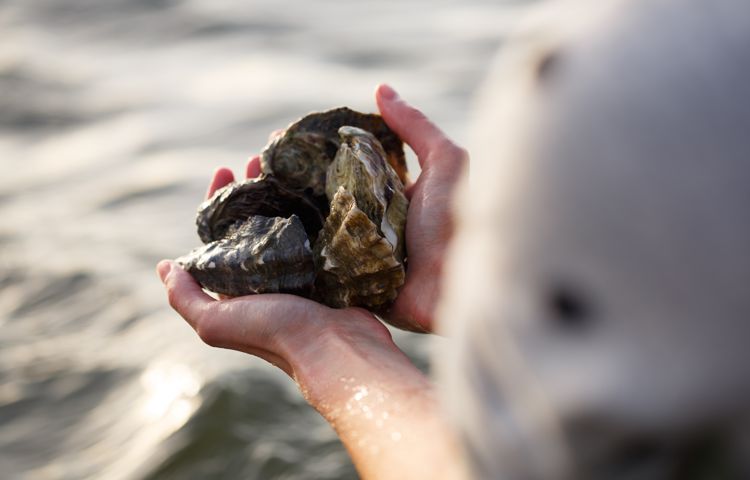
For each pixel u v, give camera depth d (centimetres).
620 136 47
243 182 186
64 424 363
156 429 350
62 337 419
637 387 50
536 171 50
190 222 523
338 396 136
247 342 157
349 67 782
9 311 440
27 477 335
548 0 54
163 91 745
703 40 47
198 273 173
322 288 169
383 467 116
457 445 61
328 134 192
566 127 49
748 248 46
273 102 705
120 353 403
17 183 582
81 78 777
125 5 976
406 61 782
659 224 47
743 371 48
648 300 48
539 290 52
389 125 194
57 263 477
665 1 48
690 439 51
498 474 56
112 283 456
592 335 51
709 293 47
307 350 148
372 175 174
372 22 917
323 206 189
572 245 50
